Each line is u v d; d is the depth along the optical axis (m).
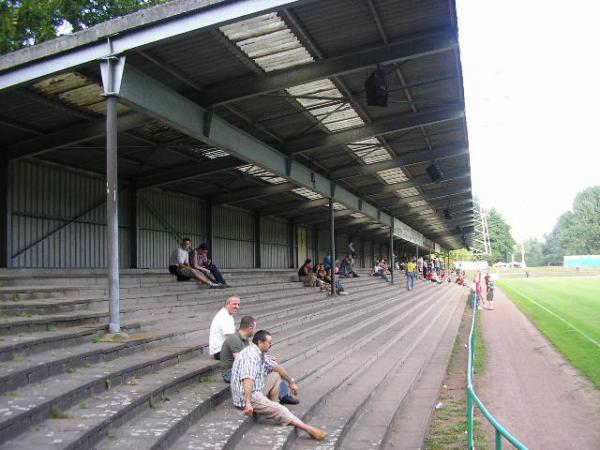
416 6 9.49
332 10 9.23
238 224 26.22
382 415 7.92
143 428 5.21
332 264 21.08
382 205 30.14
